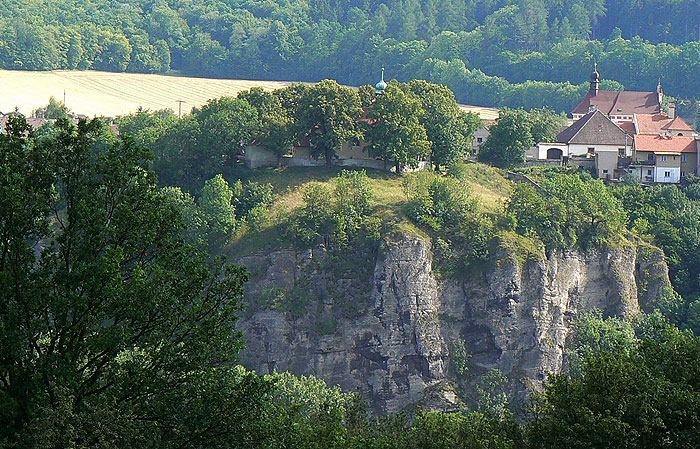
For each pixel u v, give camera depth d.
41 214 99.12
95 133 105.50
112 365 95.69
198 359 97.56
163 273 97.06
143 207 101.75
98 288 94.12
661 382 108.25
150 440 93.94
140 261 100.62
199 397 97.31
